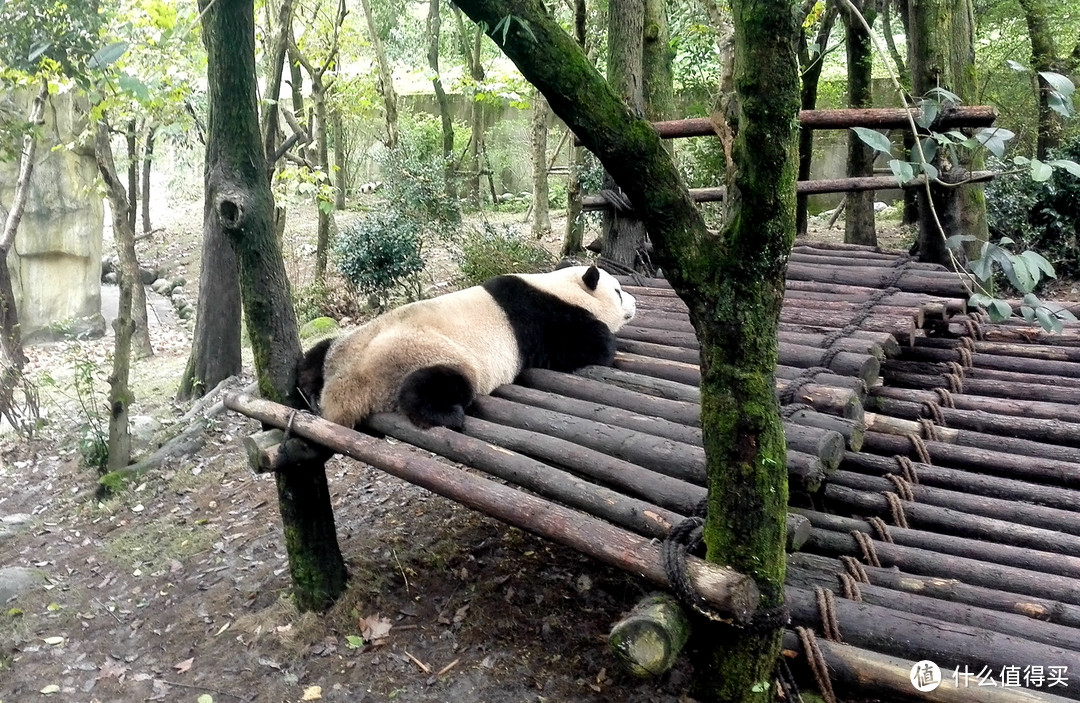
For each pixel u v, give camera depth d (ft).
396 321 13.10
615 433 10.97
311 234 47.29
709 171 33.37
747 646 7.86
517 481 10.27
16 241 35.78
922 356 17.21
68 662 13.58
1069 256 27.35
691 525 8.18
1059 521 11.76
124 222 28.76
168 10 23.26
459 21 49.78
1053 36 35.14
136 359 32.17
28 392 23.58
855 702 8.84
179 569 16.06
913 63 19.97
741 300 7.29
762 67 6.45
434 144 54.80
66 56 16.17
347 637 12.58
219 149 12.16
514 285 14.82
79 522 19.33
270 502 18.10
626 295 17.03
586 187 30.99
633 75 21.36
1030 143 34.27
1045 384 15.90
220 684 12.24
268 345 12.76
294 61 36.29
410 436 11.66
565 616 12.34
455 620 12.59
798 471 9.37
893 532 11.59
